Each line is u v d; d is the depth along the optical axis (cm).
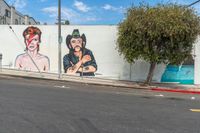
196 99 1819
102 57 2806
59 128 922
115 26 2780
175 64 2434
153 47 2359
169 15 2267
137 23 2295
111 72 2802
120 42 2442
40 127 926
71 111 1172
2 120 991
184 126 1022
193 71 2755
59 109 1201
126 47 2400
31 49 2902
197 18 2328
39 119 1023
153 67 2494
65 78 2598
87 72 2825
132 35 2342
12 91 1638
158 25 2255
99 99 1530
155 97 1794
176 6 2345
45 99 1427
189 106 1472
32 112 1123
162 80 2758
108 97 1634
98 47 2808
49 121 1002
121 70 2791
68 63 2839
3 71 2764
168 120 1103
